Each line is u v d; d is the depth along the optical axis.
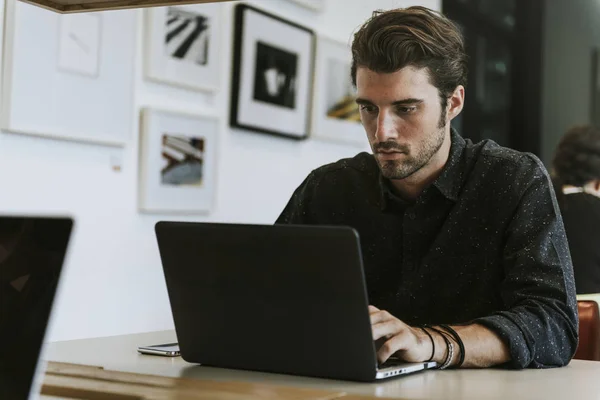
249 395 1.18
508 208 1.77
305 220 2.06
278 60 3.99
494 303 1.81
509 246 1.73
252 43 3.82
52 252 0.92
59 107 2.96
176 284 1.45
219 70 3.67
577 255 3.16
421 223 1.84
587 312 1.97
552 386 1.33
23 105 2.82
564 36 5.35
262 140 3.98
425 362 1.46
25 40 2.82
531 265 1.66
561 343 1.59
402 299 1.86
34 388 0.90
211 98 3.67
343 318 1.29
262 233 1.32
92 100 3.09
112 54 3.17
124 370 1.42
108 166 3.21
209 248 1.39
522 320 1.56
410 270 1.86
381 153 1.68
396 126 1.66
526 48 5.42
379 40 1.64
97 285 3.18
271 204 4.07
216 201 3.72
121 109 3.22
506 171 1.79
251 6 3.80
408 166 1.68
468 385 1.32
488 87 5.49
